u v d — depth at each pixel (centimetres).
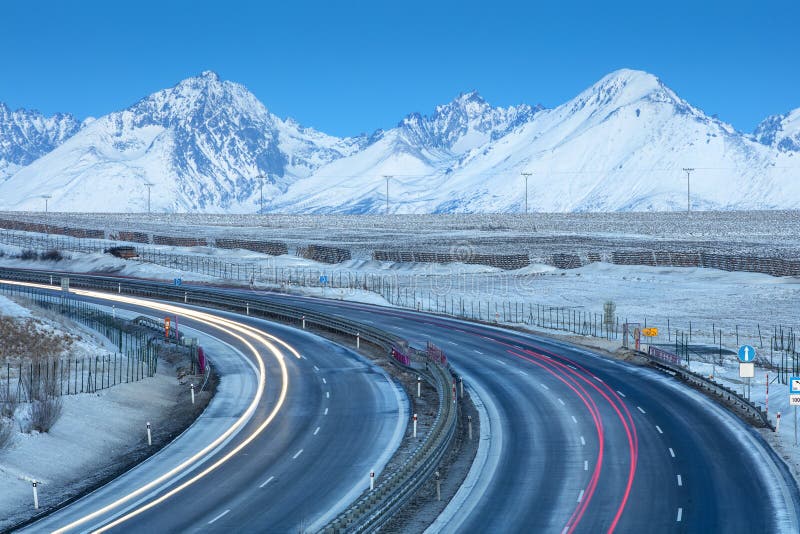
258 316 9050
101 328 8081
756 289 10394
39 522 3384
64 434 4516
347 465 4069
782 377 5791
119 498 3669
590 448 4272
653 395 5378
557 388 5612
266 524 3291
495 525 3269
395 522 3334
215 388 5888
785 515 3300
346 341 7594
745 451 4175
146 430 4916
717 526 3191
